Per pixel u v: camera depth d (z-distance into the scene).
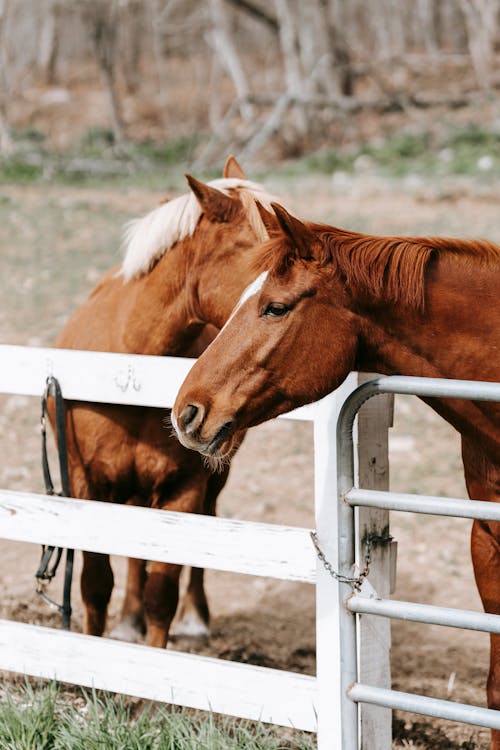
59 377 4.02
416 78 24.53
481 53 22.36
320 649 3.45
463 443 3.44
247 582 6.29
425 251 3.17
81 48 31.78
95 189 17.16
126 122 24.31
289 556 3.50
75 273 12.20
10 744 3.72
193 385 3.16
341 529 3.24
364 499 3.18
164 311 4.48
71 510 3.91
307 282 3.13
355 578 3.24
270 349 3.12
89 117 24.86
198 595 5.43
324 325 3.14
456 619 3.04
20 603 5.73
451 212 14.07
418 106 20.89
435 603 5.79
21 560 6.49
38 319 10.83
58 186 17.48
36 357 4.04
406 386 3.01
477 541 3.44
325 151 19.17
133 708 4.25
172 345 4.54
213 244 4.34
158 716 3.83
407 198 15.19
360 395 3.10
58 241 13.52
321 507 3.39
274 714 3.56
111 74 22.11
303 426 8.84
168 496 4.48
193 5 29.00
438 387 2.96
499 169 16.62
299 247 3.14
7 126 21.16
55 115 25.11
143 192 16.75
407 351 3.23
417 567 6.27
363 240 3.18
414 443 8.30
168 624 4.43
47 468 4.15
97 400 3.96
